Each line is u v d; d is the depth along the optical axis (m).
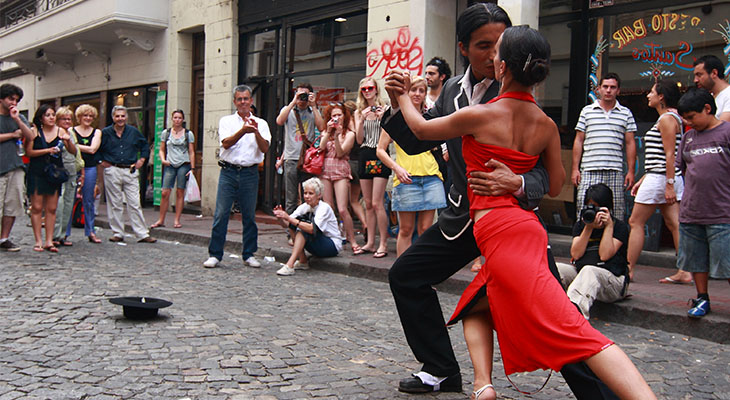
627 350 4.36
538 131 2.73
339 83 11.07
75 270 6.86
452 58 9.46
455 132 2.71
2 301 5.27
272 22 12.34
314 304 5.64
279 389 3.44
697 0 7.27
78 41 16.75
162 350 4.06
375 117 7.64
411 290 3.38
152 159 15.98
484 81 3.11
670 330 4.85
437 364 3.41
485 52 3.00
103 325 4.62
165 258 8.07
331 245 7.40
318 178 8.20
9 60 20.55
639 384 2.31
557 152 2.85
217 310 5.24
